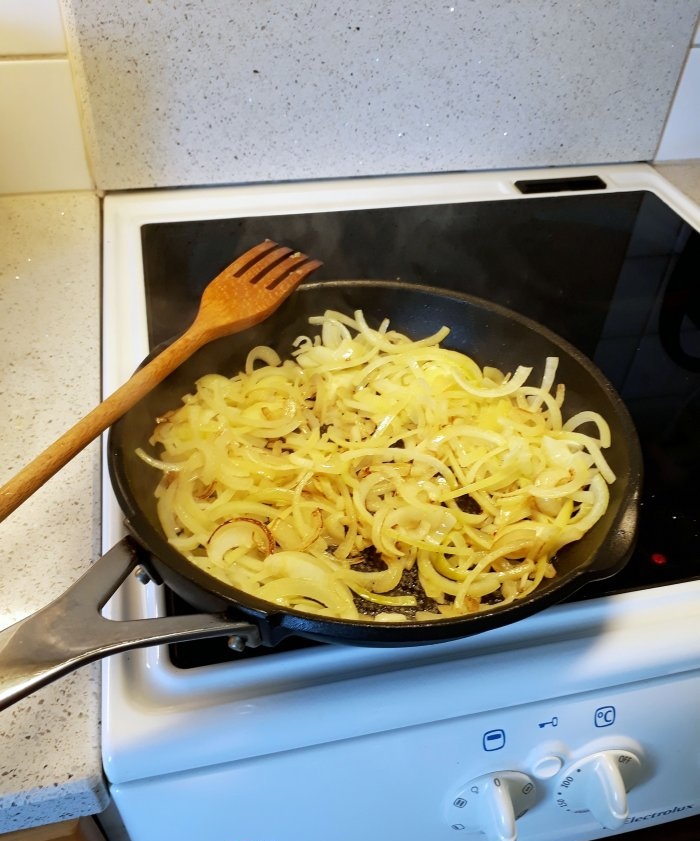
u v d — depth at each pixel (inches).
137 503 17.0
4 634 14.4
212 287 23.8
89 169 32.0
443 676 17.0
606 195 35.2
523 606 15.0
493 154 35.4
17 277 28.5
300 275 24.6
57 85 29.3
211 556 18.6
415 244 31.4
